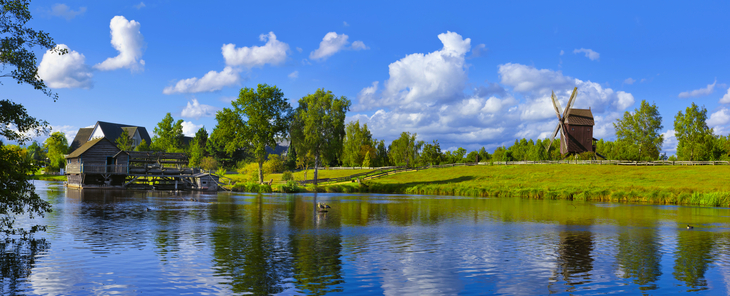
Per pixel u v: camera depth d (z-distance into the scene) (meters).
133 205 40.31
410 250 20.11
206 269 15.94
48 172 127.81
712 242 22.86
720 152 93.81
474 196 69.50
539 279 15.34
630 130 115.56
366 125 149.25
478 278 15.39
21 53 19.09
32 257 17.47
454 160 126.38
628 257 18.92
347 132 145.38
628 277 15.66
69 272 15.27
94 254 18.11
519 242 22.52
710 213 39.41
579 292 13.91
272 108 87.00
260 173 87.94
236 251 19.19
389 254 19.14
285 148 183.25
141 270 15.67
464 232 25.95
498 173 94.69
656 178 74.38
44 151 138.38
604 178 78.88
